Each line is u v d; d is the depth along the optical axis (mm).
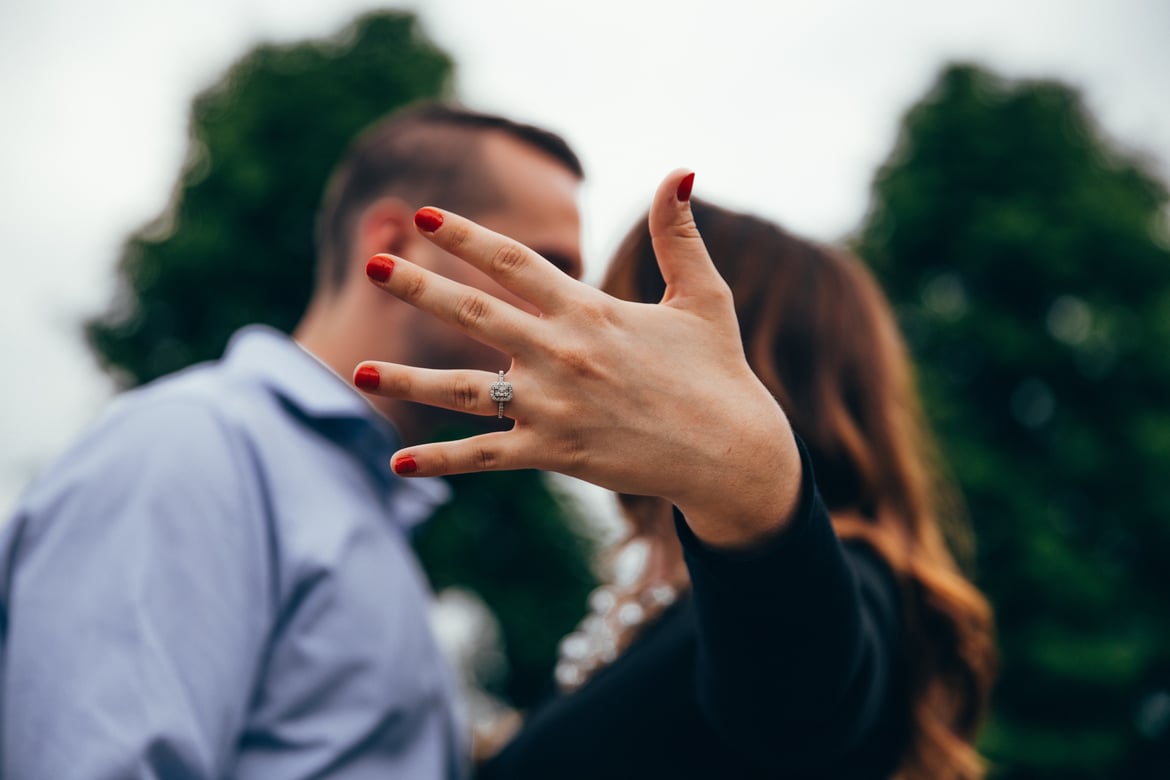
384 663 1529
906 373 1539
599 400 862
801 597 920
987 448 12562
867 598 1138
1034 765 11320
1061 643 11570
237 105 12688
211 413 1524
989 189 14312
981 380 13414
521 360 860
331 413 1646
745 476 891
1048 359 13227
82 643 1311
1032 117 14648
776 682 942
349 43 13453
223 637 1385
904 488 1417
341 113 12602
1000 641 11734
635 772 1205
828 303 1453
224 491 1460
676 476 877
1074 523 12812
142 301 11820
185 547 1392
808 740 970
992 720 11445
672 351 887
